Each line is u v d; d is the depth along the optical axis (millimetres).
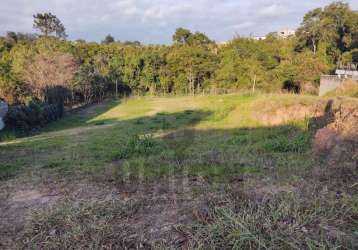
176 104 22297
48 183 3965
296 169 3891
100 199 3197
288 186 3234
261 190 3127
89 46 36906
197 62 32469
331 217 2439
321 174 3504
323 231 2262
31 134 13742
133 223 2621
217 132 8430
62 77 22609
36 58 22875
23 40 39375
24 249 2354
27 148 7762
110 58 35781
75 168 4793
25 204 3244
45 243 2395
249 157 4832
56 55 24047
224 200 2873
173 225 2525
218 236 2277
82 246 2312
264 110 9617
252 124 9117
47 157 6203
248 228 2291
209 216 2590
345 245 2074
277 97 10734
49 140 9516
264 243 2111
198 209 2740
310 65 23234
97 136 9766
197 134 8156
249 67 27484
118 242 2352
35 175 4461
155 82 34344
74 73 25984
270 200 2787
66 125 16562
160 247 2213
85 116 20078
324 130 5246
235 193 3023
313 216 2443
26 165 5375
